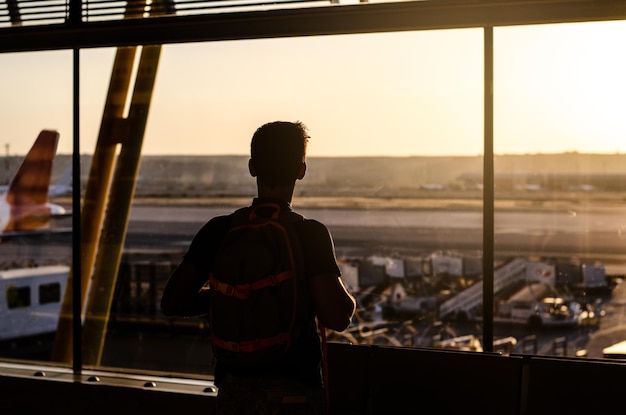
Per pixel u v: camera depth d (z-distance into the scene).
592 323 11.37
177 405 4.60
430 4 4.16
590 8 3.87
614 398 3.23
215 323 2.35
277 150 2.40
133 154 6.46
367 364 3.66
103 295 6.75
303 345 2.33
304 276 2.31
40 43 5.22
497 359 3.45
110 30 5.00
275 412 2.29
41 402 5.00
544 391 3.34
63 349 6.44
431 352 3.56
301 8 4.47
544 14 3.95
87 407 4.86
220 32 4.70
